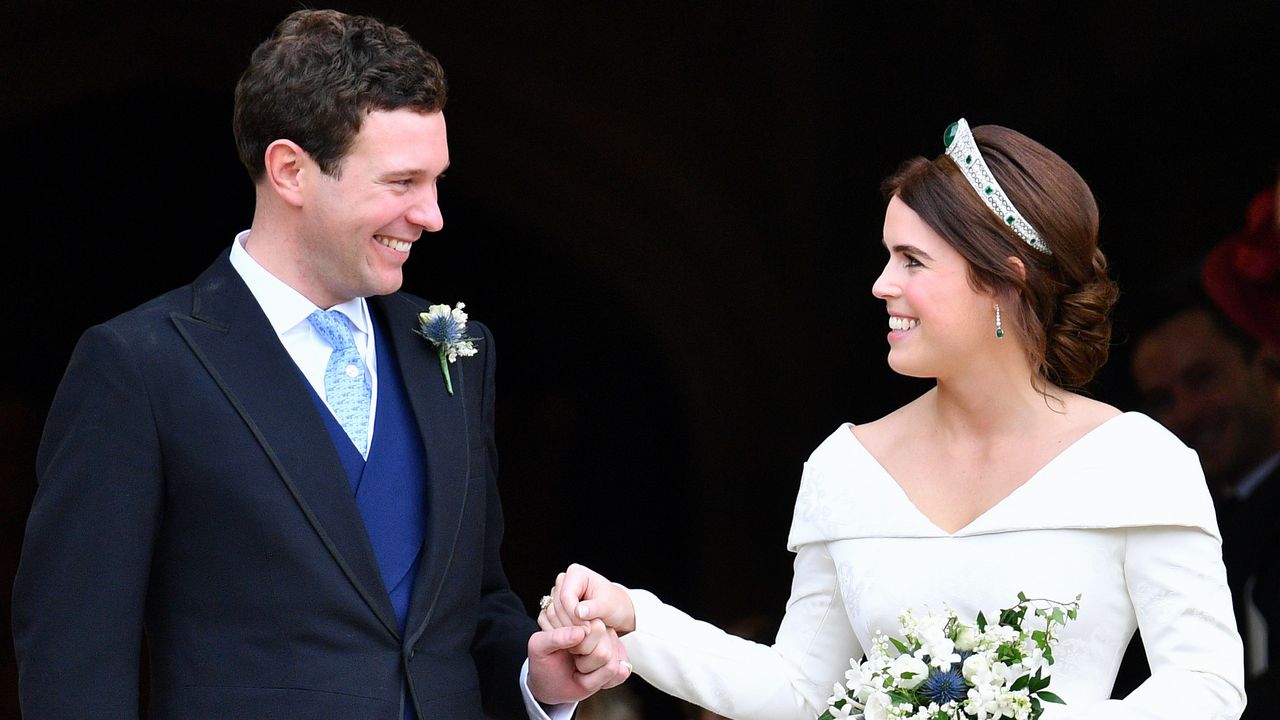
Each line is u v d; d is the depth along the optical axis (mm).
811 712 7551
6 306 24672
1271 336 21031
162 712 6438
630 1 22422
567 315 24938
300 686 6414
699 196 23266
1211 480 20984
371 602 6594
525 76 22297
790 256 23656
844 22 22562
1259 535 20500
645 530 25062
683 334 24062
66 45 21172
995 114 22156
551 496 25359
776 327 23953
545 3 22203
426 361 7184
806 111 22906
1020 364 7082
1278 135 20938
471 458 7152
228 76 21969
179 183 24609
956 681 6543
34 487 24906
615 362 25047
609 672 7195
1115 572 6883
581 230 23625
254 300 6773
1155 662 6781
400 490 6883
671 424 24891
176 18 21297
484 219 24266
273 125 6590
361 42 6590
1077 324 7016
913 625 6676
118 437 6348
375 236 6676
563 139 22812
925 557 7043
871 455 7426
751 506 24406
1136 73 21312
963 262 6887
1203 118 21219
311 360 6887
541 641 7012
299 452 6578
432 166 6648
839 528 7305
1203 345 21297
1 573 24672
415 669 6656
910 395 23750
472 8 21953
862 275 23578
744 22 22672
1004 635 6543
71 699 6141
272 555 6461
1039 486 6922
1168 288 21422
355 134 6504
